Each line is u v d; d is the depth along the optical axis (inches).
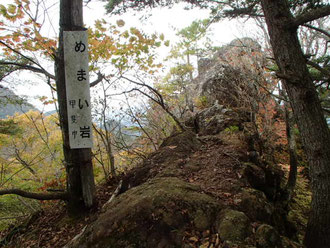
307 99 104.1
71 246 90.3
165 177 119.9
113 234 83.4
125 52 149.8
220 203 92.4
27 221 142.5
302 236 144.5
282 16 106.0
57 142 313.6
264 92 225.3
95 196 130.7
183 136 169.9
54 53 119.8
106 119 186.2
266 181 142.6
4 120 263.0
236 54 298.2
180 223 83.4
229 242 71.7
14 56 151.4
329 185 103.8
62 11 111.3
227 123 209.0
